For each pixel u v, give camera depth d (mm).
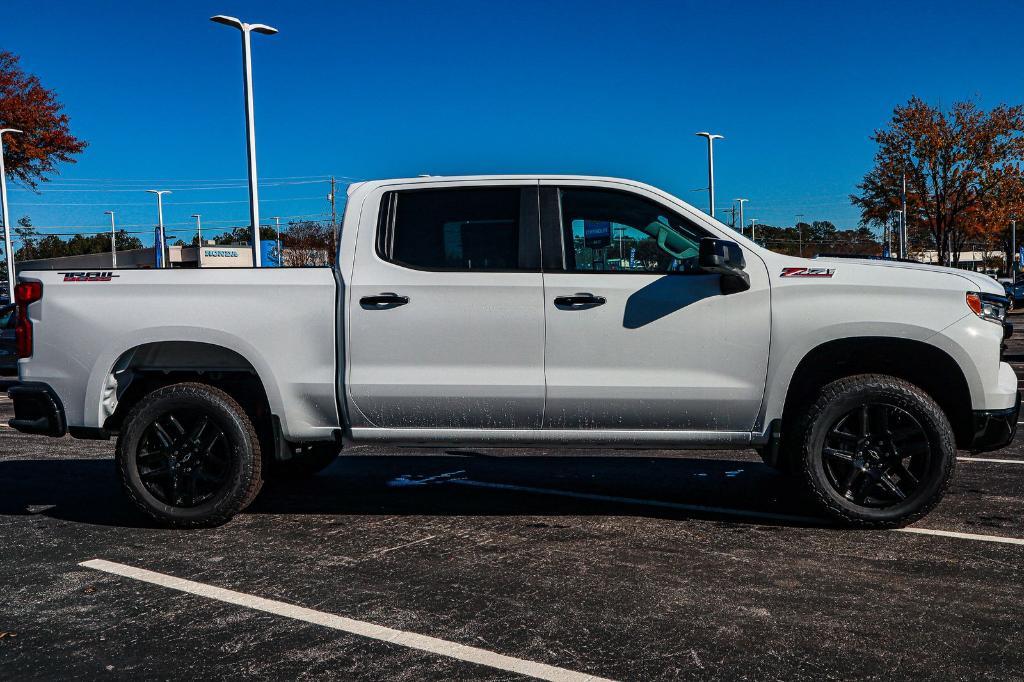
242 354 5129
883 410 4895
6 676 3254
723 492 6121
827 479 4969
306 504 5910
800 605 3830
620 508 5676
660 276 4945
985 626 3572
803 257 5168
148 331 5164
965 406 4922
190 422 5281
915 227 37156
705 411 4938
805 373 5199
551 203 5094
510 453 7891
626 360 4938
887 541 4781
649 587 4090
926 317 4781
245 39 22391
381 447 8305
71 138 40625
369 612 3830
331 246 59219
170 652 3451
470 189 5148
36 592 4180
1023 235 62938
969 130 33906
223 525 5355
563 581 4195
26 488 6590
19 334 5359
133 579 4352
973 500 5676
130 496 5238
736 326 4883
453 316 4992
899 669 3184
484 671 3215
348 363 5066
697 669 3203
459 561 4547
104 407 5289
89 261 82625
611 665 3248
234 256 73000
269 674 3227
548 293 4949
